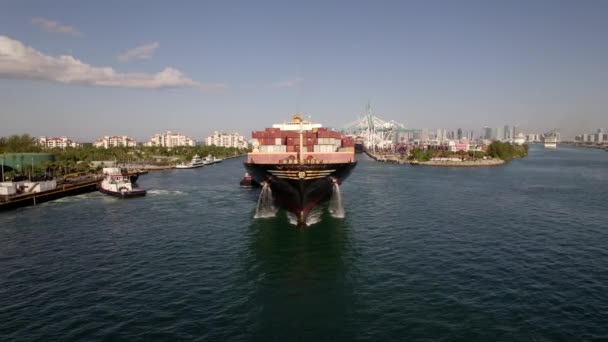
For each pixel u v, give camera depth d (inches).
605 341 913.5
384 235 1887.3
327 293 1189.1
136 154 7859.3
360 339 925.2
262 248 1659.7
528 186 3917.3
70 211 2637.8
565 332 954.1
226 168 6756.9
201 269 1409.9
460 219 2284.7
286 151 2628.0
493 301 1127.0
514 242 1770.4
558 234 1926.7
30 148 5772.6
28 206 2854.3
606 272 1374.3
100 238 1879.9
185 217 2386.8
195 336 936.9
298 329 973.2
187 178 4943.4
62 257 1573.6
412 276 1326.3
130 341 915.4
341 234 1878.7
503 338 927.0
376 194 3334.2
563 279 1302.9
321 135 2677.2
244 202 2952.8
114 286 1253.1
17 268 1440.7
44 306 1109.7
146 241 1812.3
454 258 1524.4
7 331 968.3
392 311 1066.7
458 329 968.3
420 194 3336.6
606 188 3752.5
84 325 994.7
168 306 1101.1
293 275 1341.0
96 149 7549.2
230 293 1190.9
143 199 3166.8
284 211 2333.9
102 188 3533.5
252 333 952.3
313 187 1909.4
